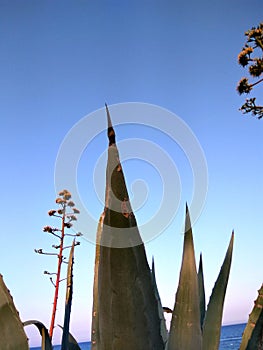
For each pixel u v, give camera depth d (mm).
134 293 1523
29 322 1827
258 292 1879
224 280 1914
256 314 1850
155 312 1561
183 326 1713
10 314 1596
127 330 1530
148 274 1545
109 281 1519
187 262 1753
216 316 1892
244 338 1849
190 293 1729
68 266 2229
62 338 2111
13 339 1576
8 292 1626
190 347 1692
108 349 1541
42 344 1864
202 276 2416
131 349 1528
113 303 1523
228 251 1933
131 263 1509
